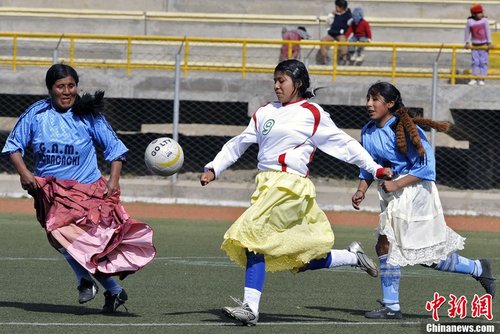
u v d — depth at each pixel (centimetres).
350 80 7406
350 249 2447
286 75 2303
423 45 6975
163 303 2667
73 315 2400
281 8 9725
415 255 2405
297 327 2269
